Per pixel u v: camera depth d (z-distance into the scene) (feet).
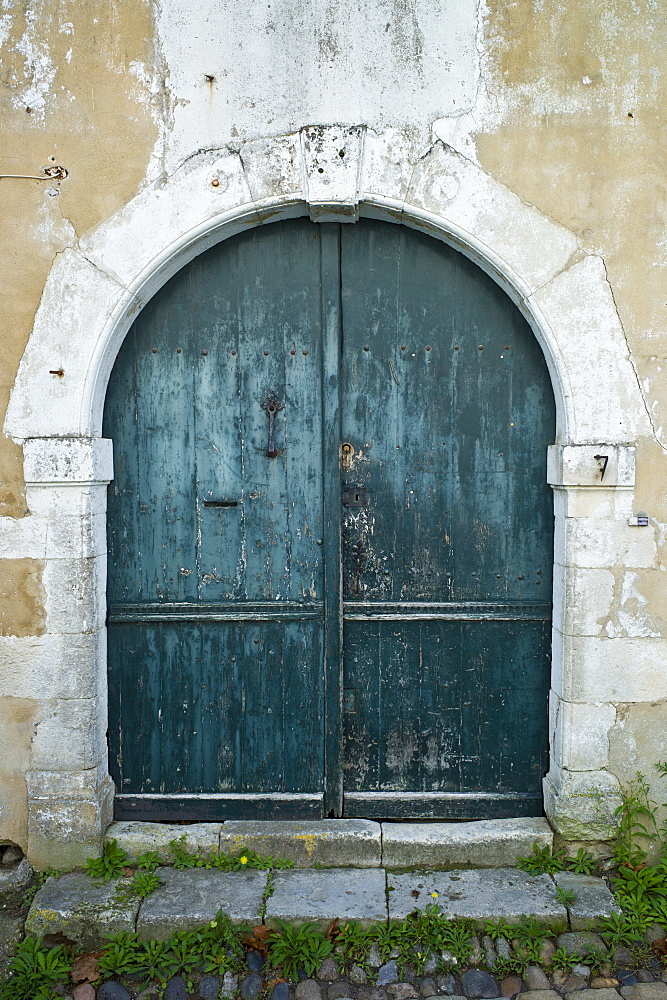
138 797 10.71
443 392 10.52
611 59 9.52
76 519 9.82
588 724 9.95
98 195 9.68
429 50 9.52
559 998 8.40
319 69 9.54
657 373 9.69
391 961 8.77
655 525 9.79
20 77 9.64
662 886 9.51
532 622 10.68
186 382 10.46
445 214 9.66
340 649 10.61
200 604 10.64
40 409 9.77
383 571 10.70
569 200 9.62
